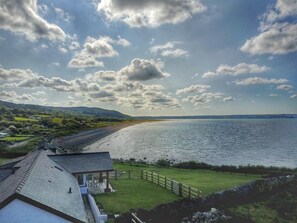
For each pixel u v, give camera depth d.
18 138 111.19
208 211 25.58
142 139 153.88
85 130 188.50
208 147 113.75
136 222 21.31
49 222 16.08
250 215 25.25
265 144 121.38
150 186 36.16
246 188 28.50
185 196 30.61
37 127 167.12
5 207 15.42
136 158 85.94
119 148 113.75
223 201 26.89
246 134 176.62
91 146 121.38
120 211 25.50
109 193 32.38
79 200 20.95
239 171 48.41
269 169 47.75
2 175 28.12
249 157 86.50
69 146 106.25
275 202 27.44
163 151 103.38
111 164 34.12
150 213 22.83
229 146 116.25
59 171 28.50
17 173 24.53
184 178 41.66
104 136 175.25
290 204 26.91
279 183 30.14
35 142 94.31
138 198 30.16
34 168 22.66
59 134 145.12
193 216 24.53
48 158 32.69
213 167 51.66
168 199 29.64
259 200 28.19
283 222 24.17
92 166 33.31
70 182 26.41
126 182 38.66
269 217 25.05
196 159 83.19
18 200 15.57
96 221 23.62
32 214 15.80
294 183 30.58
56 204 17.16
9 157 67.50
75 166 33.06
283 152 96.62
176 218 24.02
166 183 35.19
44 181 20.75
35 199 15.92
